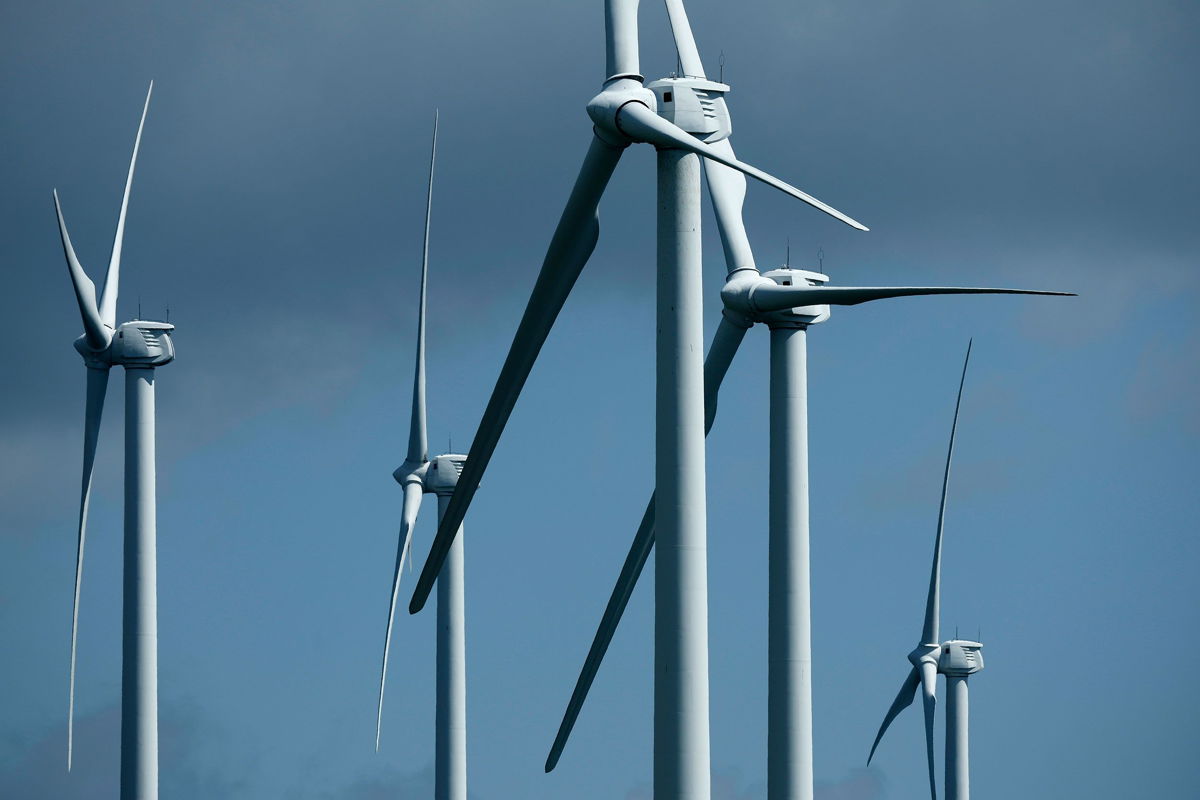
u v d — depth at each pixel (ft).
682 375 207.62
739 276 277.85
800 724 282.77
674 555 206.59
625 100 209.26
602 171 214.48
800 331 284.41
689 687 205.57
